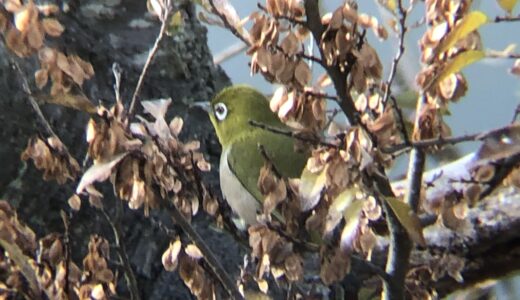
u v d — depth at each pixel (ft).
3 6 12.84
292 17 12.91
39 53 13.07
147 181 13.21
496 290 20.13
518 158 13.48
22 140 19.60
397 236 13.79
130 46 22.27
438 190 14.96
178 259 14.39
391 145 13.16
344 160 12.75
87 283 14.46
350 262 13.80
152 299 20.49
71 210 19.01
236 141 21.65
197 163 14.33
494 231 18.79
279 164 19.98
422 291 15.52
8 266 14.11
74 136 19.95
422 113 13.94
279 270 13.88
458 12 13.53
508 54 13.80
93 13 22.02
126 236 20.36
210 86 23.73
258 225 13.70
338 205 12.90
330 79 13.64
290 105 13.21
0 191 19.71
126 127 13.26
